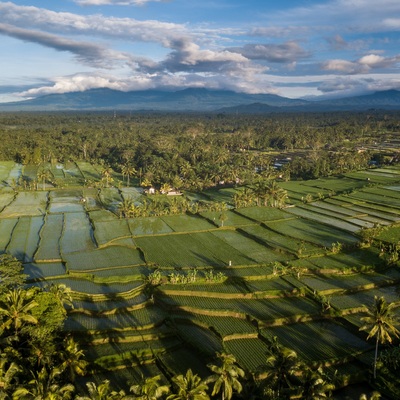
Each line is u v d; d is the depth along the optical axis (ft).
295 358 173.06
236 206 504.43
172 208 478.18
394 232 390.63
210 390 189.98
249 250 358.43
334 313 258.37
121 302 269.85
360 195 533.96
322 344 227.40
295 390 162.61
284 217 450.30
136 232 404.16
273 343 187.52
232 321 250.57
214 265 322.34
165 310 263.49
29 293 211.20
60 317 213.46
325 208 484.74
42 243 372.79
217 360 210.59
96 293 275.59
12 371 162.09
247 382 193.57
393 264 330.75
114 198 563.48
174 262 327.67
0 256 288.71
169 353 221.46
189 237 393.50
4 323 190.39
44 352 183.32
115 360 212.43
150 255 342.23
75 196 568.41
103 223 433.89
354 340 233.35
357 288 290.76
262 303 271.69
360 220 438.40
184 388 150.92
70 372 183.93
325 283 296.92
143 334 233.76
